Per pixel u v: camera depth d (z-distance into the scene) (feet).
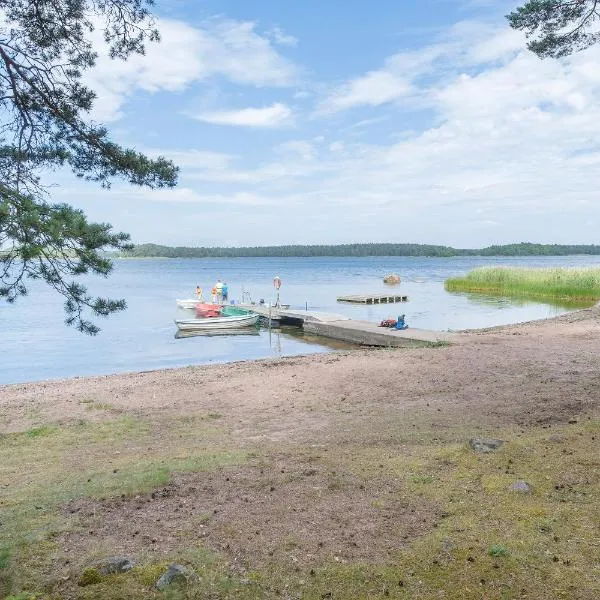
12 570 15.53
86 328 21.52
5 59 20.95
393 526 17.49
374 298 153.48
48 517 19.22
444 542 16.17
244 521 18.30
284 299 171.73
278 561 15.65
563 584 13.88
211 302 152.97
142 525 18.38
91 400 41.91
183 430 33.17
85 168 23.47
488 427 29.14
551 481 20.10
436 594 13.78
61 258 18.04
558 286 151.43
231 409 38.01
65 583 14.87
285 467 23.71
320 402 38.81
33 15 23.40
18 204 16.74
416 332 81.56
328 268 492.95
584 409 31.73
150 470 24.06
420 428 29.91
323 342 91.40
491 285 171.22
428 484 20.67
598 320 82.74
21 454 29.27
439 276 318.04
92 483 22.90
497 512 17.93
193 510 19.44
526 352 54.54
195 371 53.47
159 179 23.30
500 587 13.91
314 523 17.94
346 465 23.52
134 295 193.67
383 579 14.55
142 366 72.74
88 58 25.14
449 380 43.52
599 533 16.26
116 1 24.06
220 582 14.65
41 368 71.82
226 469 23.66
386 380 44.75
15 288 19.03
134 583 14.75
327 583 14.48
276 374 49.16
